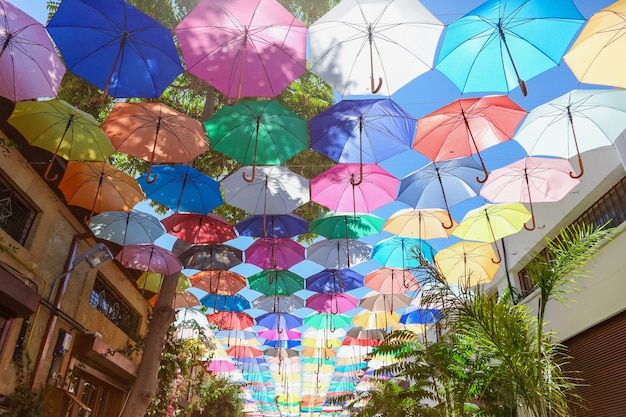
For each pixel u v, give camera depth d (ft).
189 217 30.32
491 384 24.76
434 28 17.54
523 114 20.42
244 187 27.99
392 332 31.63
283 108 22.04
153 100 33.19
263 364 69.26
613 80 17.58
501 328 20.66
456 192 26.66
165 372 43.68
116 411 41.96
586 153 27.86
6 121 24.09
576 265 21.57
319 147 22.86
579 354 28.25
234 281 37.17
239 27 17.98
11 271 25.70
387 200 27.43
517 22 16.88
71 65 18.79
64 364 31.68
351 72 18.83
